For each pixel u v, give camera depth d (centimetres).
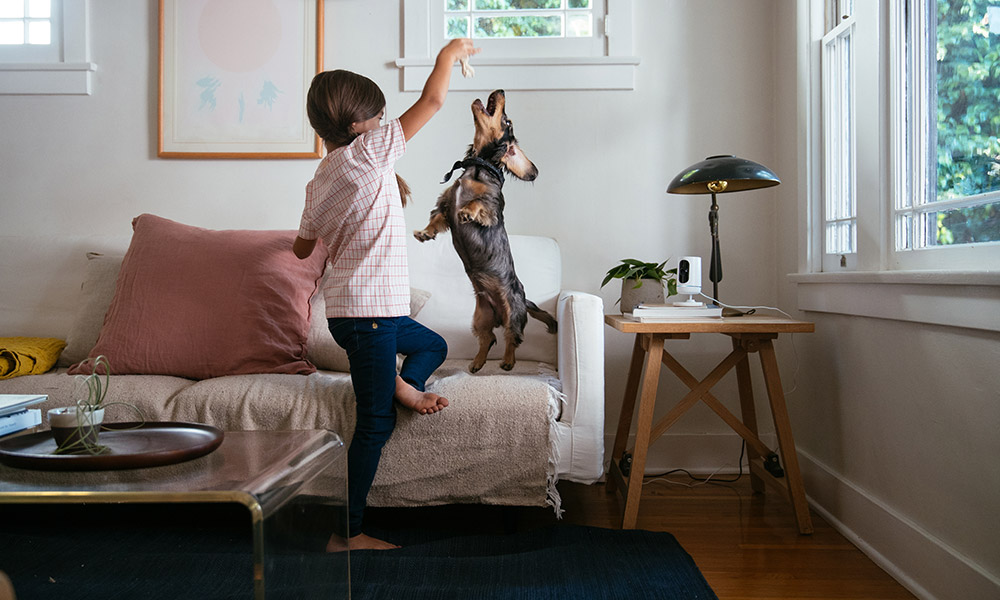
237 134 260
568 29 258
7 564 162
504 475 173
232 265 208
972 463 138
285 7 260
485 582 151
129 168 262
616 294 256
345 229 168
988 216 143
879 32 180
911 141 172
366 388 165
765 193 253
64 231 262
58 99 262
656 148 256
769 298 253
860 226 190
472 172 250
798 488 190
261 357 196
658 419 256
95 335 216
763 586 157
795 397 234
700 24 255
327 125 174
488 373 217
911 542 157
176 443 113
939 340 150
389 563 159
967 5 149
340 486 126
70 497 90
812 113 227
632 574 157
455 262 238
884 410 173
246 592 144
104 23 262
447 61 179
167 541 177
